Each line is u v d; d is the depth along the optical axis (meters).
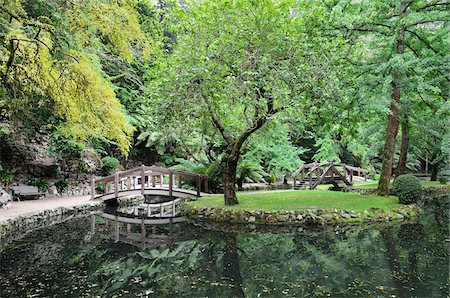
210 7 8.66
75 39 7.68
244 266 5.54
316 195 11.21
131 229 9.12
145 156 19.42
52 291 4.42
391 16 10.04
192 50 8.66
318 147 23.64
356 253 6.01
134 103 17.20
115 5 7.91
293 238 7.41
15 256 6.19
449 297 3.99
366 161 18.45
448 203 12.88
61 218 10.04
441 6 9.73
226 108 9.09
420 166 26.02
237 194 12.39
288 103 7.64
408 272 4.91
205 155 16.61
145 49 9.34
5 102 8.38
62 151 12.89
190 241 7.49
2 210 9.03
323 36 9.88
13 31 6.39
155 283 4.77
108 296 4.26
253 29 8.00
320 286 4.47
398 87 9.89
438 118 11.37
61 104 8.90
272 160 18.86
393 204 9.63
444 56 9.66
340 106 10.06
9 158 11.93
